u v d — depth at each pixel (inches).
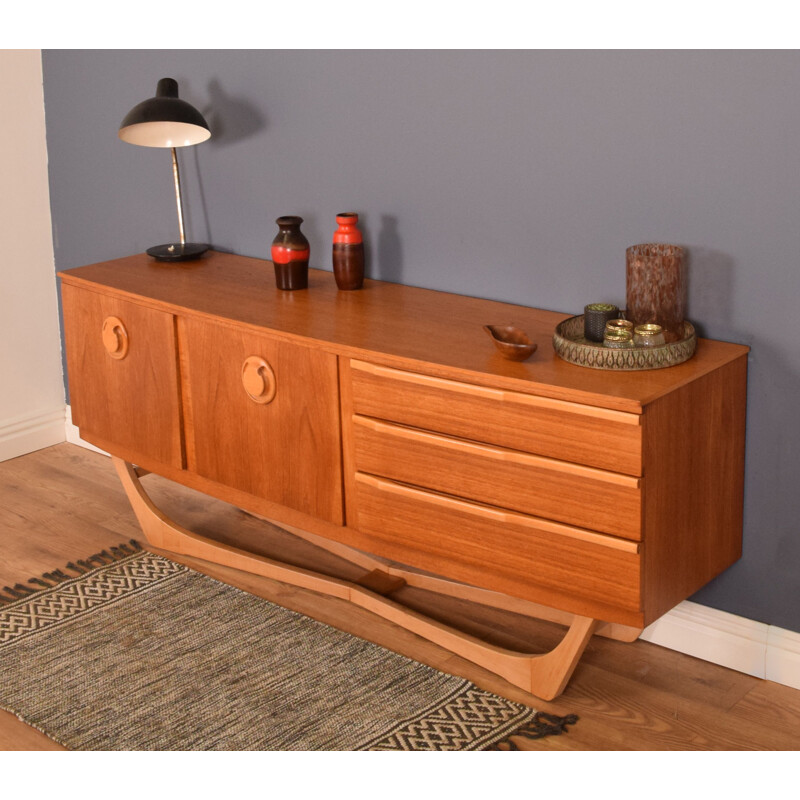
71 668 99.3
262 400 101.0
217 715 91.8
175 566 117.6
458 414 87.6
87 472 143.9
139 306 110.1
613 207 95.0
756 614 95.8
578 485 82.7
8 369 146.8
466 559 91.1
